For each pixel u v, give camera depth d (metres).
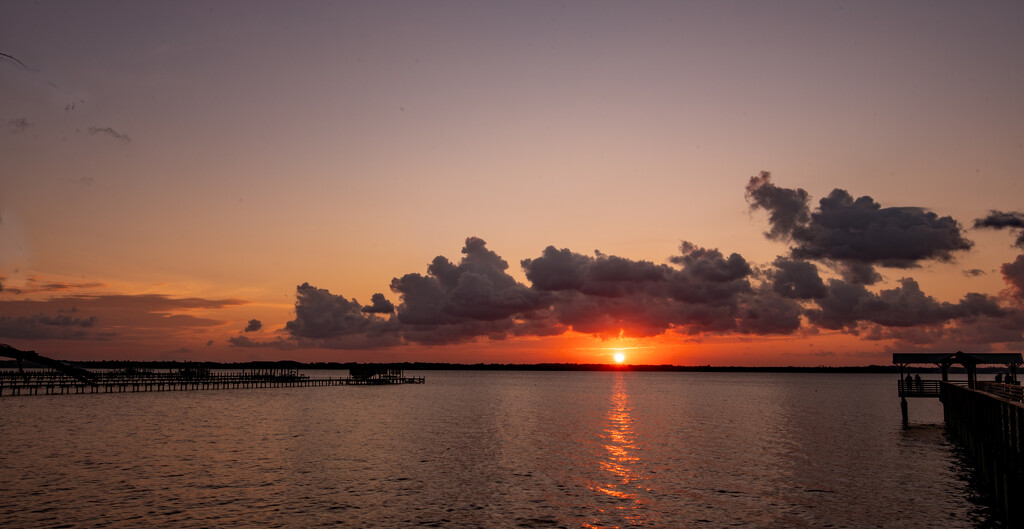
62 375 116.62
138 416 72.00
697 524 29.31
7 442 50.47
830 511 31.31
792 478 39.25
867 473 40.69
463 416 79.94
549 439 57.91
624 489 36.28
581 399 124.50
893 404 110.00
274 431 60.34
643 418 81.06
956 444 53.97
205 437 55.28
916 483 37.56
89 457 44.16
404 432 61.47
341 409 86.50
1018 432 25.28
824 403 113.94
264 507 31.36
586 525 29.20
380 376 169.88
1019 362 62.12
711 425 71.81
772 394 154.00
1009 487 26.53
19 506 30.72
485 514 30.89
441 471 41.00
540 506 32.41
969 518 29.88
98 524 28.00
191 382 120.19
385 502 32.78
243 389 131.25
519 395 137.75
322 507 31.58
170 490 34.47
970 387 51.91
